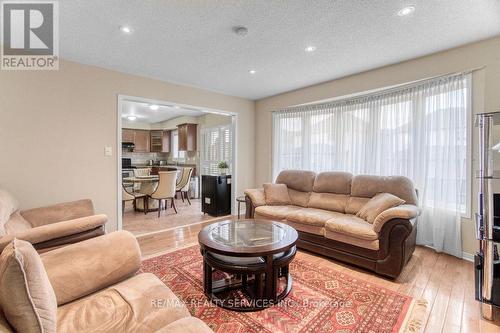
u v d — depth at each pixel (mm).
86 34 2424
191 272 2436
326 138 4164
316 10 2043
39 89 2857
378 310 1851
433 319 1752
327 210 3389
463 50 2707
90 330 1036
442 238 2914
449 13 2086
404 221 2227
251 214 3713
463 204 2791
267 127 5051
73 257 1372
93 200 3250
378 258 2348
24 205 2775
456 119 2807
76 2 1921
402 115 3291
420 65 3004
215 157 6684
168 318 1112
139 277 1476
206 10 2039
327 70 3436
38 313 880
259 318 1753
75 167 3107
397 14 2100
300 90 4379
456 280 2297
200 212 5250
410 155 3211
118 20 2180
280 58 3027
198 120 7297
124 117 7422
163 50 2799
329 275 2396
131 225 4195
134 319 1093
